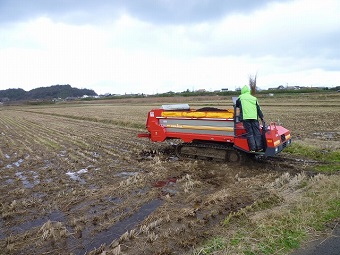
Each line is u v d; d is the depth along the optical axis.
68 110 39.47
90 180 7.27
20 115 34.44
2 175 7.95
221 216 5.07
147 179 7.25
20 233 4.67
